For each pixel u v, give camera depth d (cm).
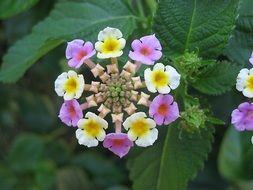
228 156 15
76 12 13
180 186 12
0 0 14
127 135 10
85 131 10
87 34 13
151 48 10
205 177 18
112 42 11
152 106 10
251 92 10
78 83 10
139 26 13
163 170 12
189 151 12
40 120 20
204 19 12
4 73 14
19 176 19
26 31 17
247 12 12
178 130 12
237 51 12
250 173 16
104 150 20
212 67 11
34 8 17
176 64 11
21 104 20
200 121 11
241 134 15
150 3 13
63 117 11
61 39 12
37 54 13
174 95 11
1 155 21
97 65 11
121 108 10
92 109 11
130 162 12
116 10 13
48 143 19
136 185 12
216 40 12
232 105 15
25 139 19
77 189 19
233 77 11
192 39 12
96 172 19
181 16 12
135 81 10
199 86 11
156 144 12
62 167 19
